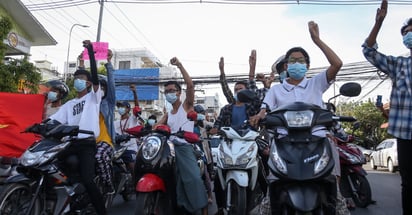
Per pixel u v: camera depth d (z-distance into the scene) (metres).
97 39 15.33
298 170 2.78
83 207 4.19
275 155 2.99
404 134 3.56
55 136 3.96
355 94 3.15
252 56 6.07
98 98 4.57
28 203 3.79
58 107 5.85
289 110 3.09
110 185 4.75
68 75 20.86
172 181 4.20
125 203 6.72
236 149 4.27
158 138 4.06
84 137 4.23
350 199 6.34
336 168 3.49
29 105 5.77
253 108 5.25
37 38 13.32
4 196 3.54
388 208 6.39
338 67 3.36
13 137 5.50
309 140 2.97
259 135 4.50
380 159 16.97
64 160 4.07
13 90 8.27
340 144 6.41
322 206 2.88
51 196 3.95
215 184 4.87
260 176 4.61
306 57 3.65
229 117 5.43
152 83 21.14
